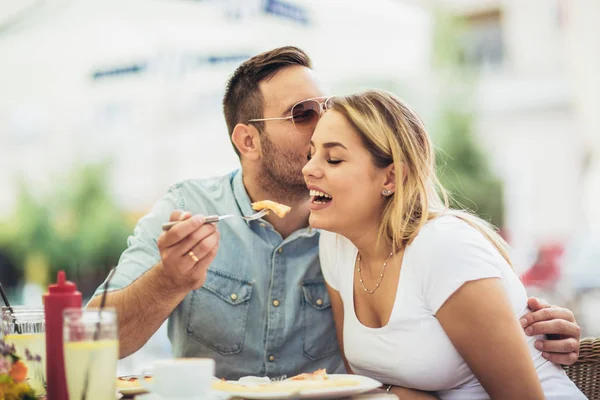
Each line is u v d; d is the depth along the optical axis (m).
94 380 1.47
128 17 5.71
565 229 9.48
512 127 10.52
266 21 5.14
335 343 2.61
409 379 2.11
